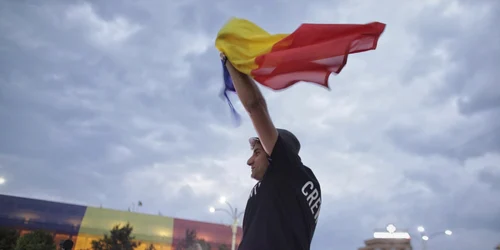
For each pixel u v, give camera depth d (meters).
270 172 2.22
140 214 29.89
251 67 2.21
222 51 2.34
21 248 25.25
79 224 28.25
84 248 27.89
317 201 2.29
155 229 29.72
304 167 2.40
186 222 30.64
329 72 2.19
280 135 2.39
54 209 28.03
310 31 2.28
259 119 2.21
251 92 2.23
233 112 2.50
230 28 2.36
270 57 2.21
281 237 2.06
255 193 2.26
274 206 2.13
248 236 2.10
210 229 30.92
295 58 2.20
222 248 30.62
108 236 28.62
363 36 2.21
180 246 29.86
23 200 27.33
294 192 2.17
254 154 2.43
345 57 2.17
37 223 27.25
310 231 2.23
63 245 9.93
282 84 2.22
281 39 2.32
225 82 2.54
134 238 29.11
